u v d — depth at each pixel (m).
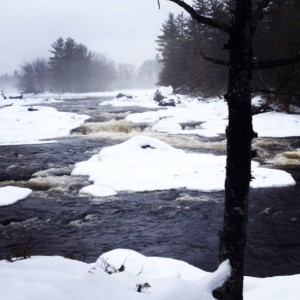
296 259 9.64
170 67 76.31
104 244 10.80
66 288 3.19
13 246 10.58
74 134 32.25
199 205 14.09
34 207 14.02
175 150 21.83
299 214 12.91
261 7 3.12
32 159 21.88
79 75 134.62
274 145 25.28
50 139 29.25
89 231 11.81
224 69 53.31
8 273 3.51
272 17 40.06
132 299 3.15
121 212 13.50
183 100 58.50
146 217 13.00
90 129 34.28
